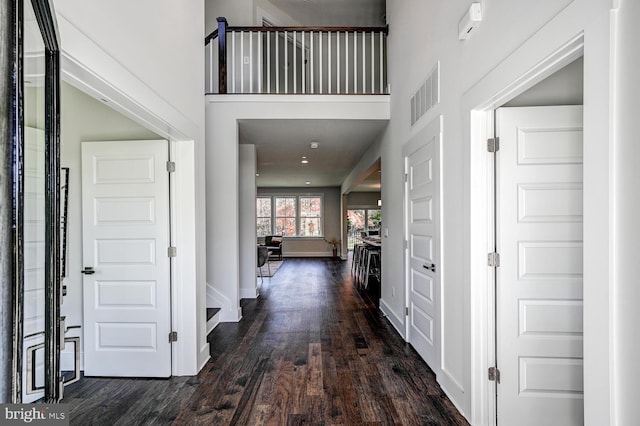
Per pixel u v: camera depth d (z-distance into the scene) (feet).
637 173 3.44
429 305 9.88
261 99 14.69
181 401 8.25
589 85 3.97
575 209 6.81
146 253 9.56
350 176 30.19
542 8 4.85
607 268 3.74
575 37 4.21
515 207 6.93
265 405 8.04
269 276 27.04
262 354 11.14
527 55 5.16
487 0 6.38
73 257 9.93
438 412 7.71
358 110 14.57
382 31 14.94
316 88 20.43
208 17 17.85
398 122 13.09
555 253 6.87
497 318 7.04
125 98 6.41
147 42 7.20
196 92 10.10
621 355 3.63
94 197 9.58
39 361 3.26
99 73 5.57
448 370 8.44
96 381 9.32
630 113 3.51
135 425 7.31
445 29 8.48
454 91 7.97
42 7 3.05
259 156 22.62
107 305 9.57
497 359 7.06
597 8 3.85
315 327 13.99
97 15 5.52
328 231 42.29
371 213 45.98
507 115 6.92
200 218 10.28
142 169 9.56
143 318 9.57
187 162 9.73
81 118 9.89
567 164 6.83
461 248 7.68
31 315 3.10
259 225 42.27
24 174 2.82
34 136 3.16
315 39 20.36
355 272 27.55
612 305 3.70
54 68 3.55
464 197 7.41
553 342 6.91
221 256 15.01
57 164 3.59
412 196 11.36
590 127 3.95
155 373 9.53
